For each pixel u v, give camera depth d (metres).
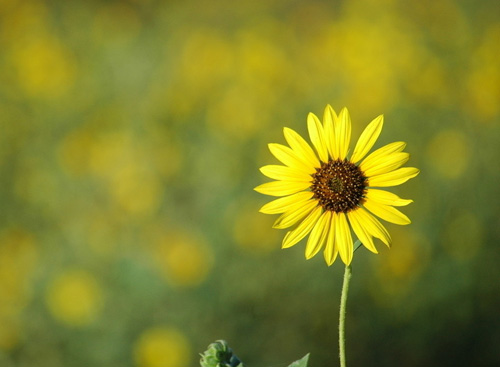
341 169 1.26
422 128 2.61
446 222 2.32
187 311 2.27
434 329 2.22
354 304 2.25
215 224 2.40
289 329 2.24
